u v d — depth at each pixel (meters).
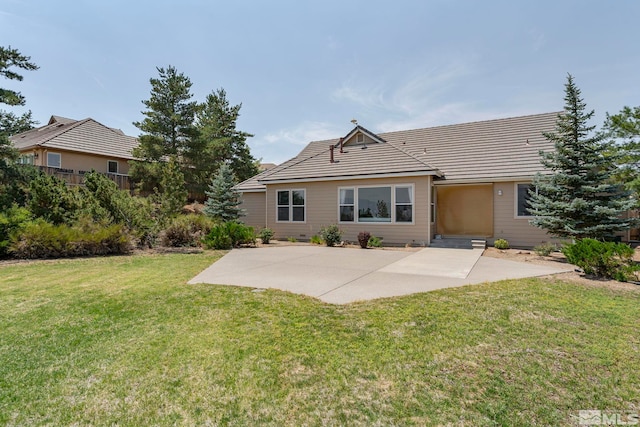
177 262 9.34
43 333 4.09
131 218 12.49
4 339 3.91
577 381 2.95
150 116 24.34
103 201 12.27
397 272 7.73
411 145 17.34
